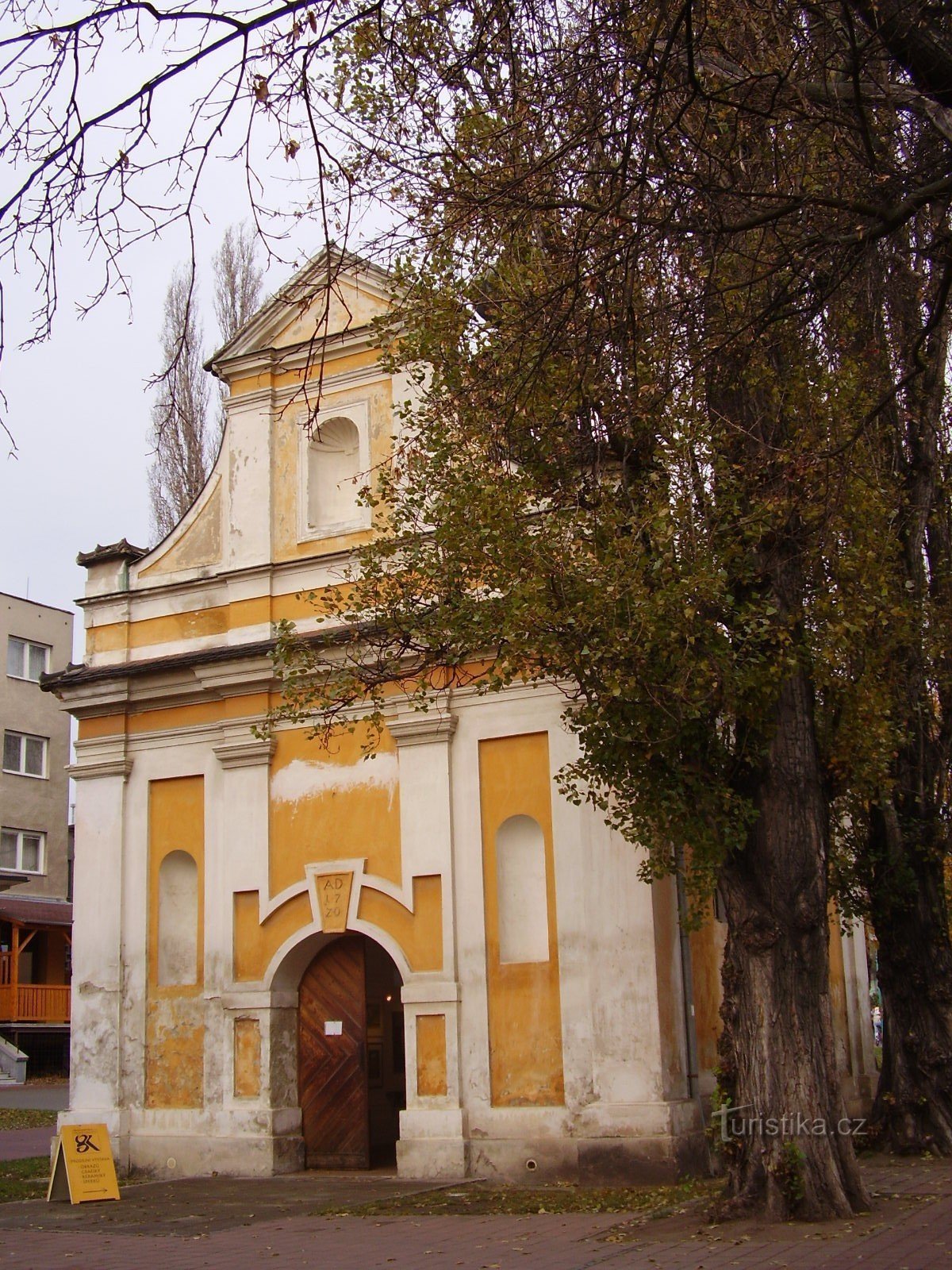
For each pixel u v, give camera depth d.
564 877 16.06
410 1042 16.50
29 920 37.59
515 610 11.62
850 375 12.60
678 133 8.87
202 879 18.48
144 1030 18.44
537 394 11.62
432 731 17.11
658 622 11.26
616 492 12.13
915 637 15.57
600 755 12.61
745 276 11.00
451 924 16.56
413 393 18.33
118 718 19.55
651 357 10.53
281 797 18.11
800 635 12.73
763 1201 11.98
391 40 7.48
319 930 17.39
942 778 17.58
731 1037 12.61
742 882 12.62
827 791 13.45
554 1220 12.83
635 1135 14.94
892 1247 10.42
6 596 42.09
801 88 8.75
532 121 8.84
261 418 19.44
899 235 11.61
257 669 18.36
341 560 18.38
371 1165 17.62
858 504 12.55
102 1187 15.89
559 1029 15.76
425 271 12.52
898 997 17.11
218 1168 17.36
